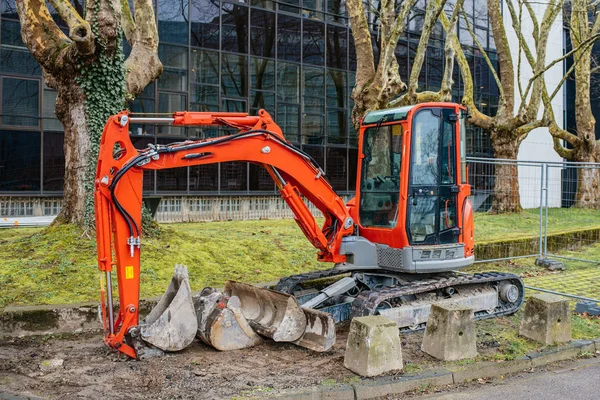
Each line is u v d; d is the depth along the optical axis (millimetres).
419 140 7699
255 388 5371
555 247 14609
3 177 16203
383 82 12195
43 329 7125
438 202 7836
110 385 5453
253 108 20375
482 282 8312
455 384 5859
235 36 19906
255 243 11805
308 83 21578
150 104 18328
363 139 8258
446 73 12391
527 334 7172
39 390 5305
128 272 6098
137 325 6172
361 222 8234
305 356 6438
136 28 11211
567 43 29953
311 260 11227
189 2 18938
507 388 5770
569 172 16500
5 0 16047
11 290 7836
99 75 9789
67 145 10094
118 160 6031
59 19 16766
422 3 23844
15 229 14062
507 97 20094
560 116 29938
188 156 6379
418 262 7605
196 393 5254
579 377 6129
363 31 12648
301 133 21422
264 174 20531
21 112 16422
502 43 20078
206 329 6559
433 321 6469
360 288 8242
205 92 19375
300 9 21312
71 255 9070
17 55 16281
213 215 19453
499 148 20141
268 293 6984
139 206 6148
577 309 8641
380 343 5801
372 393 5457
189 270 9531
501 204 15172
